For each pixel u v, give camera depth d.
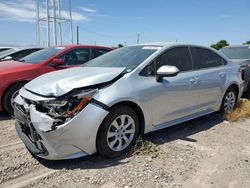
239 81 5.67
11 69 5.59
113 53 4.80
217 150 3.89
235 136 4.49
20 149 3.84
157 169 3.28
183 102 4.38
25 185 2.94
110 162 3.45
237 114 5.45
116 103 3.42
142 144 3.77
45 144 3.14
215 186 2.97
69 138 3.13
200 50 4.95
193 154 3.73
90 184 2.96
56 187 2.91
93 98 3.27
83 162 3.44
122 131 3.58
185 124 5.07
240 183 3.04
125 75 3.68
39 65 5.86
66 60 6.41
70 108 3.15
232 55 8.43
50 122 3.06
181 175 3.17
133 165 3.37
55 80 3.55
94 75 3.51
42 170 3.26
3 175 3.12
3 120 5.30
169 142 4.16
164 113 4.09
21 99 3.65
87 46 6.95
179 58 4.49
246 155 3.75
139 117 3.82
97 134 3.33
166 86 4.04
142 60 4.01
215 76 5.02
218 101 5.22
